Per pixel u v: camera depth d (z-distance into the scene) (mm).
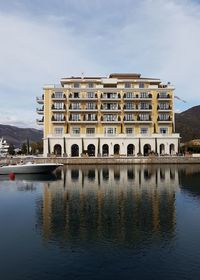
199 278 17781
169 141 103812
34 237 24312
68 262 19875
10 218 29781
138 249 21719
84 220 28656
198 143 129750
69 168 80750
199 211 31703
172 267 19047
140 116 105875
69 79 109062
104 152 104250
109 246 22312
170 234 24609
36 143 139250
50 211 32312
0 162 80625
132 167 82875
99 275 18188
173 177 59875
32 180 57250
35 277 18062
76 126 105000
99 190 45000
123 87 106062
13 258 20547
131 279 17719
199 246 22125
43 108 107500
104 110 104812
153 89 106250
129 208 33219
